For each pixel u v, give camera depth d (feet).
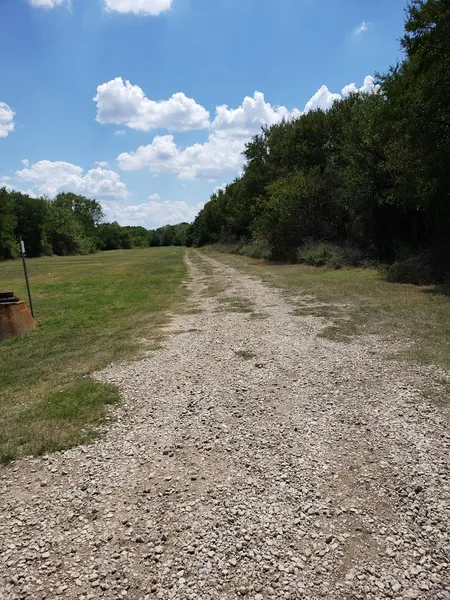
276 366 23.16
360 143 72.54
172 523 11.29
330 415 17.07
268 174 139.85
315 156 113.39
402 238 74.02
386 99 63.93
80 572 9.80
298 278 65.36
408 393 18.72
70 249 297.74
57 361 27.09
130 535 10.94
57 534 11.10
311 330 30.83
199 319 38.32
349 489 12.42
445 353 23.49
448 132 51.70
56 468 14.28
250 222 157.69
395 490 12.28
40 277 103.09
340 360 23.54
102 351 28.76
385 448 14.49
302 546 10.30
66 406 19.08
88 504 12.28
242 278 71.97
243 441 15.37
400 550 10.09
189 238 379.35
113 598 9.09
